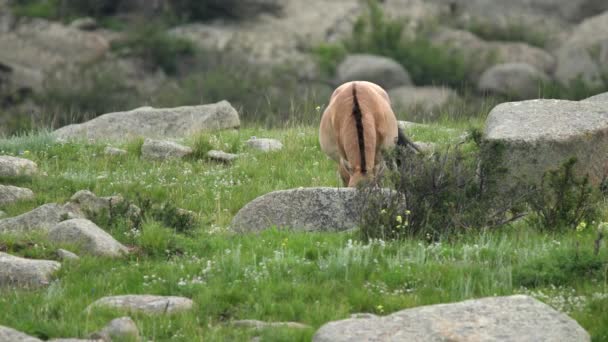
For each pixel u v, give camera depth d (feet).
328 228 104.94
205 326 78.64
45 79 376.48
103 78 374.63
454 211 101.24
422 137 150.92
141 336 75.56
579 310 78.48
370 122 107.86
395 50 433.07
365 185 101.96
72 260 93.91
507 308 73.46
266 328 75.66
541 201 103.71
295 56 429.79
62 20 445.78
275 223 106.52
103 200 116.26
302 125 171.94
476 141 113.70
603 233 97.55
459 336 69.77
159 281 88.33
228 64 408.67
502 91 375.04
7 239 99.14
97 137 165.07
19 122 321.73
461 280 82.64
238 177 132.87
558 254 88.02
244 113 340.18
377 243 95.55
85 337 75.56
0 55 409.69
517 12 483.51
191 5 461.78
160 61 413.39
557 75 422.82
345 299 82.38
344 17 474.49
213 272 89.86
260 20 468.34
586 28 458.91
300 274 88.43
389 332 70.95
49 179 128.88
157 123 169.78
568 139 112.27
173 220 108.27
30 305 81.76
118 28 444.96
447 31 463.83
